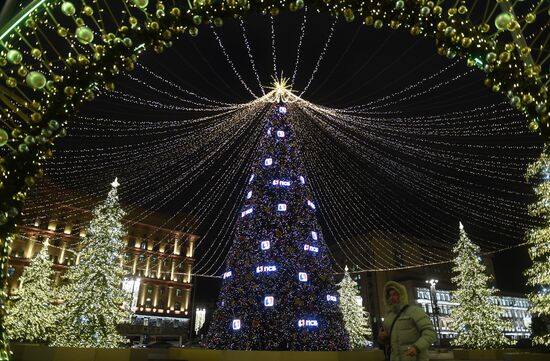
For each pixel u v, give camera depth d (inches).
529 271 547.8
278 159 585.9
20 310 813.2
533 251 539.8
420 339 153.9
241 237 554.3
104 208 755.4
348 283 1370.6
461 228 952.9
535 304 537.3
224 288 543.8
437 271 2824.8
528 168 533.6
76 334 662.5
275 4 171.0
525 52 151.6
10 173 147.0
